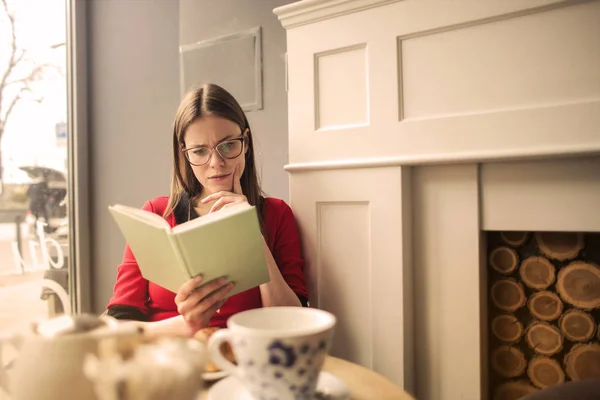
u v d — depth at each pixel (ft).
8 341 1.41
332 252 3.38
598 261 2.78
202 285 2.38
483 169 2.83
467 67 2.84
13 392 1.37
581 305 2.81
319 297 3.44
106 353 1.31
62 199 6.29
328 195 3.36
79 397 1.31
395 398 1.82
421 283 3.07
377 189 3.11
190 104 3.37
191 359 1.32
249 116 4.59
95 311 6.28
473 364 2.87
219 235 2.09
